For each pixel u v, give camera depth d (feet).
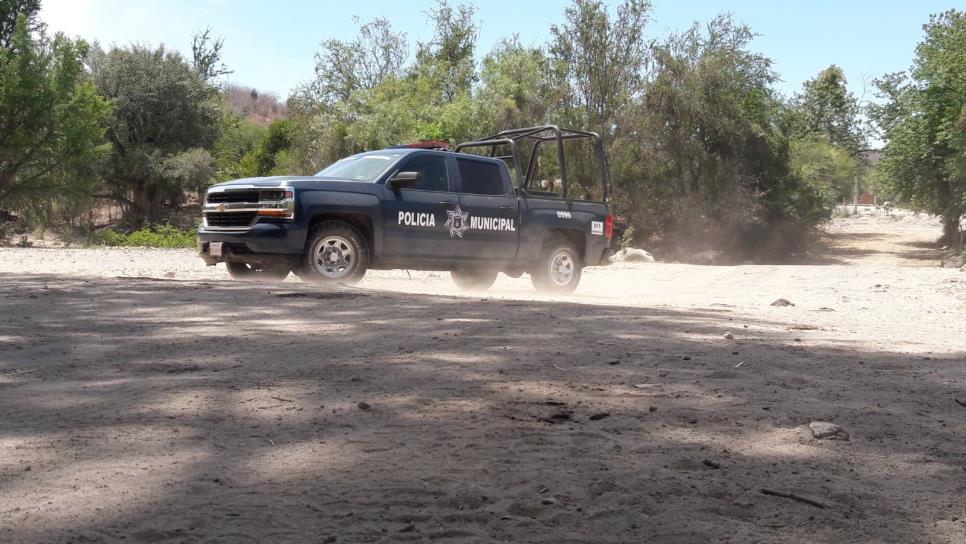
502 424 11.10
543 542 7.30
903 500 8.63
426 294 29.35
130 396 12.42
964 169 143.84
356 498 8.23
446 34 167.32
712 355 17.21
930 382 15.17
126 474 8.83
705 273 60.13
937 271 60.59
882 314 32.94
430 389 13.10
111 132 175.63
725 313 28.35
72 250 79.92
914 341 22.29
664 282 52.19
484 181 39.55
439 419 11.30
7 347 16.83
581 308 25.80
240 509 7.87
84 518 7.57
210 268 53.93
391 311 23.06
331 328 19.67
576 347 17.56
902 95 174.40
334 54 167.12
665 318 23.82
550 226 41.22
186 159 173.88
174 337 18.12
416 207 36.81
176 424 10.84
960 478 9.41
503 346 17.34
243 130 239.50
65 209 117.80
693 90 139.13
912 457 10.18
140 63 180.04
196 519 7.59
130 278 33.47
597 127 137.80
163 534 7.23
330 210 34.78
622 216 140.36
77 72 110.63
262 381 13.53
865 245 192.65
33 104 105.60
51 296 26.05
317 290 28.58
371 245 36.11
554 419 11.39
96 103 112.47
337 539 7.23
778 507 8.32
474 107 130.72
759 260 154.20
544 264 41.32
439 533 7.41
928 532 7.78
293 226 33.99
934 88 157.28
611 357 16.44
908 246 189.57
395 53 168.14
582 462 9.55
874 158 300.61
